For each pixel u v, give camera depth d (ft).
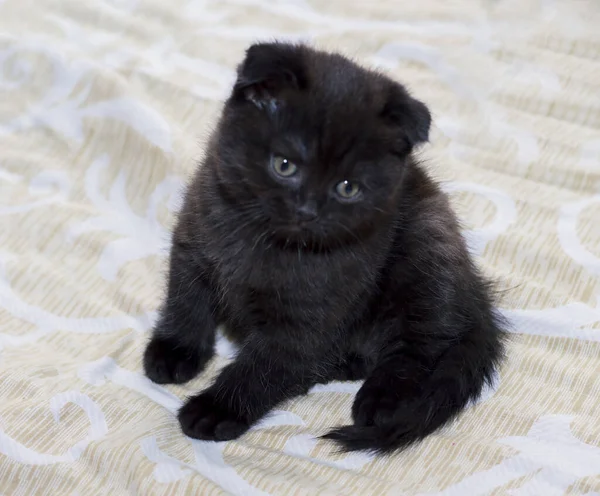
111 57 3.09
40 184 2.86
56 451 2.37
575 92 3.06
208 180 2.48
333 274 2.46
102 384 2.49
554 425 2.47
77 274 2.70
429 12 3.27
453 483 2.37
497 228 2.82
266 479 2.35
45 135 2.94
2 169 2.87
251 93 2.38
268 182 2.37
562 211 2.84
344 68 2.41
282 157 2.36
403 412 2.47
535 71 3.12
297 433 2.46
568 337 2.63
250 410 2.48
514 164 2.93
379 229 2.49
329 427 2.48
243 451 2.42
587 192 2.89
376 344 2.63
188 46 3.14
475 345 2.57
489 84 3.09
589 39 3.17
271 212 2.39
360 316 2.58
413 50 3.15
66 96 2.98
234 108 2.39
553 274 2.75
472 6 3.30
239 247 2.45
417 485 2.37
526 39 3.19
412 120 2.39
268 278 2.45
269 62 2.35
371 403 2.49
